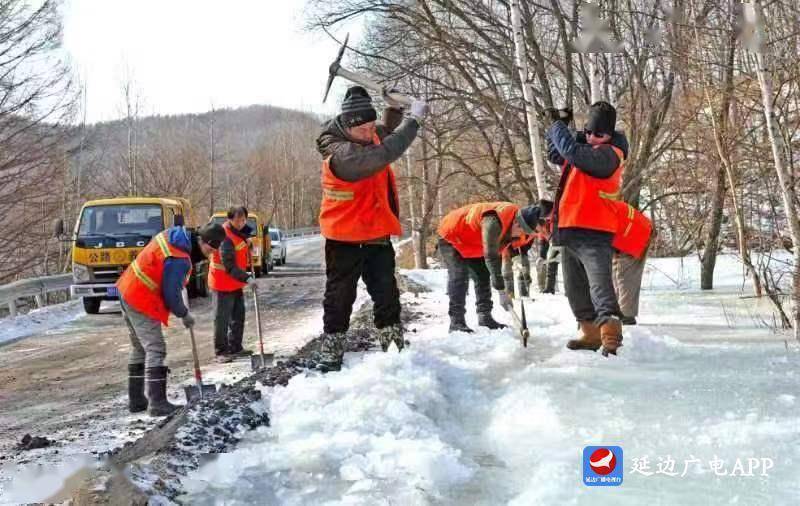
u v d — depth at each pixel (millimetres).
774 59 8008
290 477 3350
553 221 6230
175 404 6680
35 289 16453
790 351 5844
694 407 4156
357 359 5836
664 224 19406
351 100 5266
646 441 3615
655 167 14625
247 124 171750
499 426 4133
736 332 7113
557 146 6012
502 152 19656
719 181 11484
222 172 77500
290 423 4176
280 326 12352
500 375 5332
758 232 9398
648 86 13773
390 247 5777
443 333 7770
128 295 6395
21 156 25547
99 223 15742
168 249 6348
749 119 9797
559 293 12508
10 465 4777
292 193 87562
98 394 7762
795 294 6695
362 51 17484
